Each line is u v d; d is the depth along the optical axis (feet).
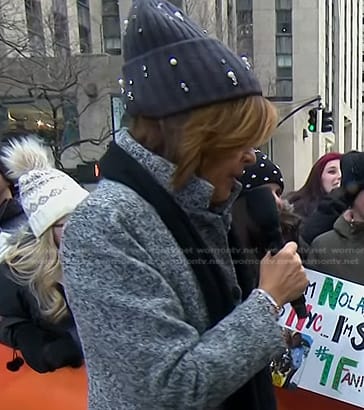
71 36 70.13
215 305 3.35
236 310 3.23
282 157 93.97
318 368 5.98
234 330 3.11
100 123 67.82
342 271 7.22
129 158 3.32
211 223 3.48
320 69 105.81
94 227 3.09
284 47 102.37
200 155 3.29
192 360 2.94
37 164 7.36
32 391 6.53
